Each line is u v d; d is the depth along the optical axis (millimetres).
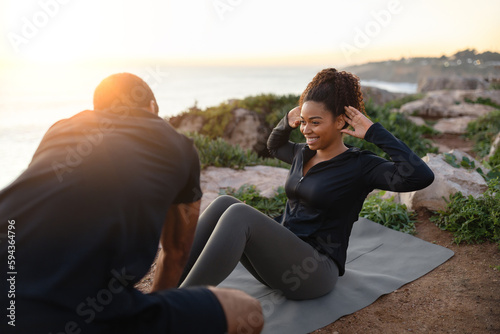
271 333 2381
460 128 12250
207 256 2043
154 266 3389
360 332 2416
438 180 3986
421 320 2521
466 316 2523
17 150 16938
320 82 2410
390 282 2939
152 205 1443
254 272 2623
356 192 2428
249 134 10492
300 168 2576
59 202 1327
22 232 1293
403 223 3941
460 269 3102
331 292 2754
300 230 2486
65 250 1291
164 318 1380
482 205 3676
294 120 2793
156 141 1536
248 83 123688
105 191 1363
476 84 22938
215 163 6031
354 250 3533
